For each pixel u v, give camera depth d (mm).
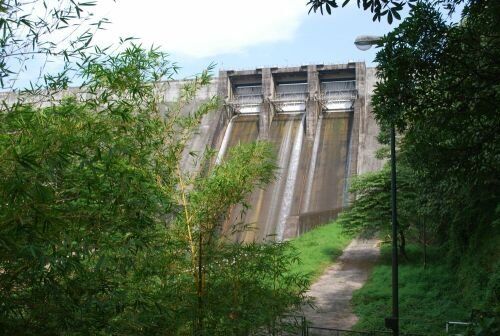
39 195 5520
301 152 63000
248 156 12297
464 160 11984
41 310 6484
